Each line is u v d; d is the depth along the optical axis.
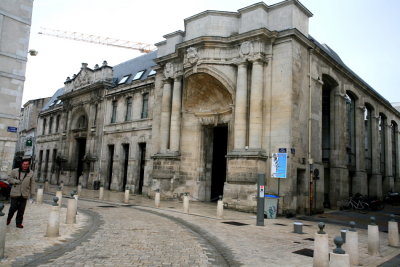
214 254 7.94
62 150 40.34
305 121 19.41
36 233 9.20
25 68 18.75
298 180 18.77
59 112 44.22
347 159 26.27
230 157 18.91
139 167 29.42
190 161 23.23
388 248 9.90
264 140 18.70
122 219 12.75
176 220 13.30
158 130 26.16
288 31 18.62
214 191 23.89
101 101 34.47
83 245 8.07
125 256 7.27
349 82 26.64
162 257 7.38
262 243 9.57
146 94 30.03
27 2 19.14
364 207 23.77
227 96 21.67
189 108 23.72
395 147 39.31
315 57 21.33
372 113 32.50
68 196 22.16
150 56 34.72
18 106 18.33
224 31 21.09
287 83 18.38
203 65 20.95
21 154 56.16
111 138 32.94
